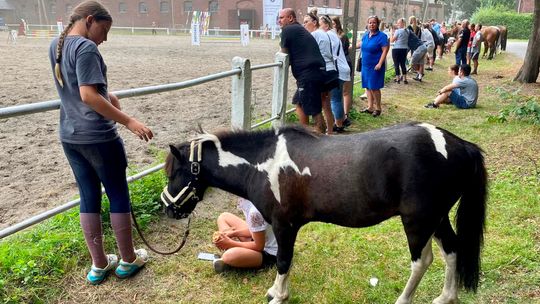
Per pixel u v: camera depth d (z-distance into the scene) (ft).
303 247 12.63
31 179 16.90
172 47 84.74
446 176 8.43
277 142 9.39
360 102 31.60
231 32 151.23
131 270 11.14
